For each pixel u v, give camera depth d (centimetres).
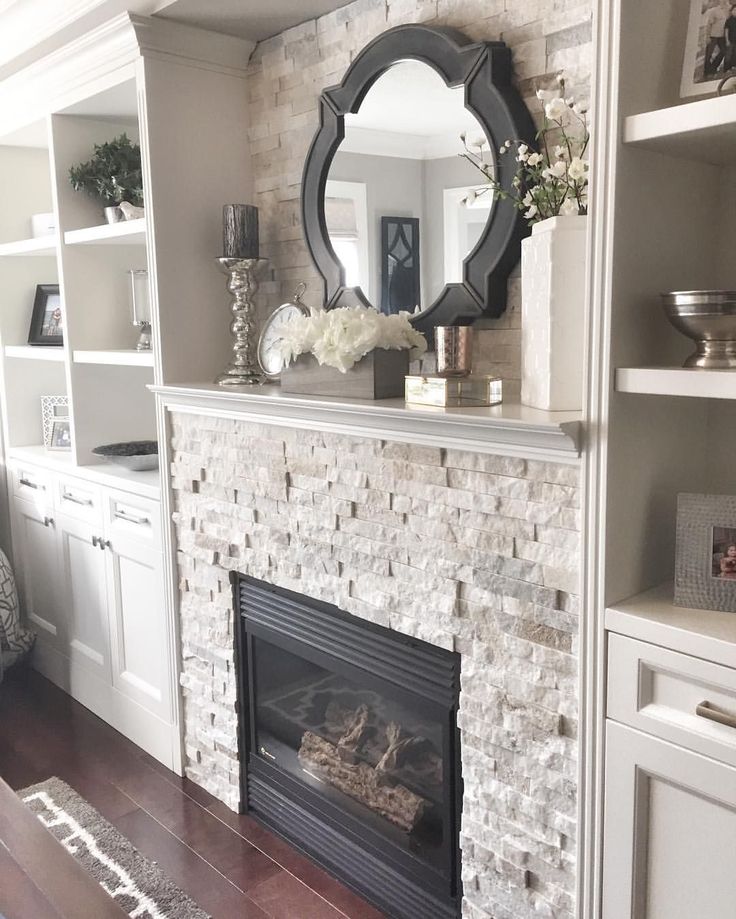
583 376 155
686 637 139
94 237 284
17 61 284
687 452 165
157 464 296
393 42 214
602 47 138
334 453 206
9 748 296
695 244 159
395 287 224
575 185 170
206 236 265
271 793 247
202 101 259
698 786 140
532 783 174
